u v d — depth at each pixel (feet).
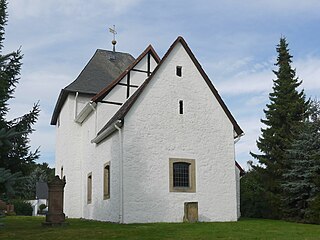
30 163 46.29
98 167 69.72
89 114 78.07
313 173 70.44
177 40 64.85
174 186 60.44
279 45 96.43
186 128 62.64
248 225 53.31
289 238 39.52
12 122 46.83
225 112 66.54
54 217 52.70
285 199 75.82
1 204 39.63
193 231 44.50
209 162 63.26
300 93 91.20
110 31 99.40
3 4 48.42
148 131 59.93
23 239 38.58
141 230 45.44
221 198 62.85
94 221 64.44
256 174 90.22
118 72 93.25
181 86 63.72
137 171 58.13
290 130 86.89
